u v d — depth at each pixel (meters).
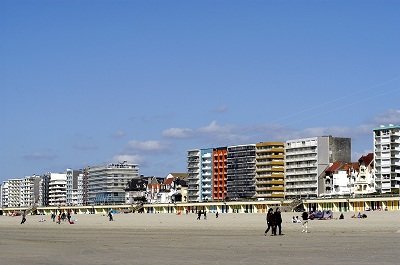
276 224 70.25
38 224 147.50
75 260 41.09
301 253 43.91
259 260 38.84
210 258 41.06
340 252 44.22
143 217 199.00
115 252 48.19
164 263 37.94
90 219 185.12
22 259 42.47
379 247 48.66
